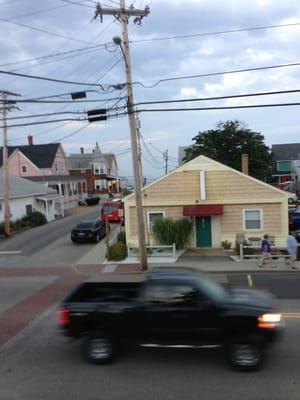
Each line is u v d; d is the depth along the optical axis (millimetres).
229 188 28844
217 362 9688
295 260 23797
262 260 22953
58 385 8805
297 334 11477
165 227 28297
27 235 38594
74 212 58594
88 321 9742
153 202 29531
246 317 9078
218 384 8539
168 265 24109
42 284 20703
